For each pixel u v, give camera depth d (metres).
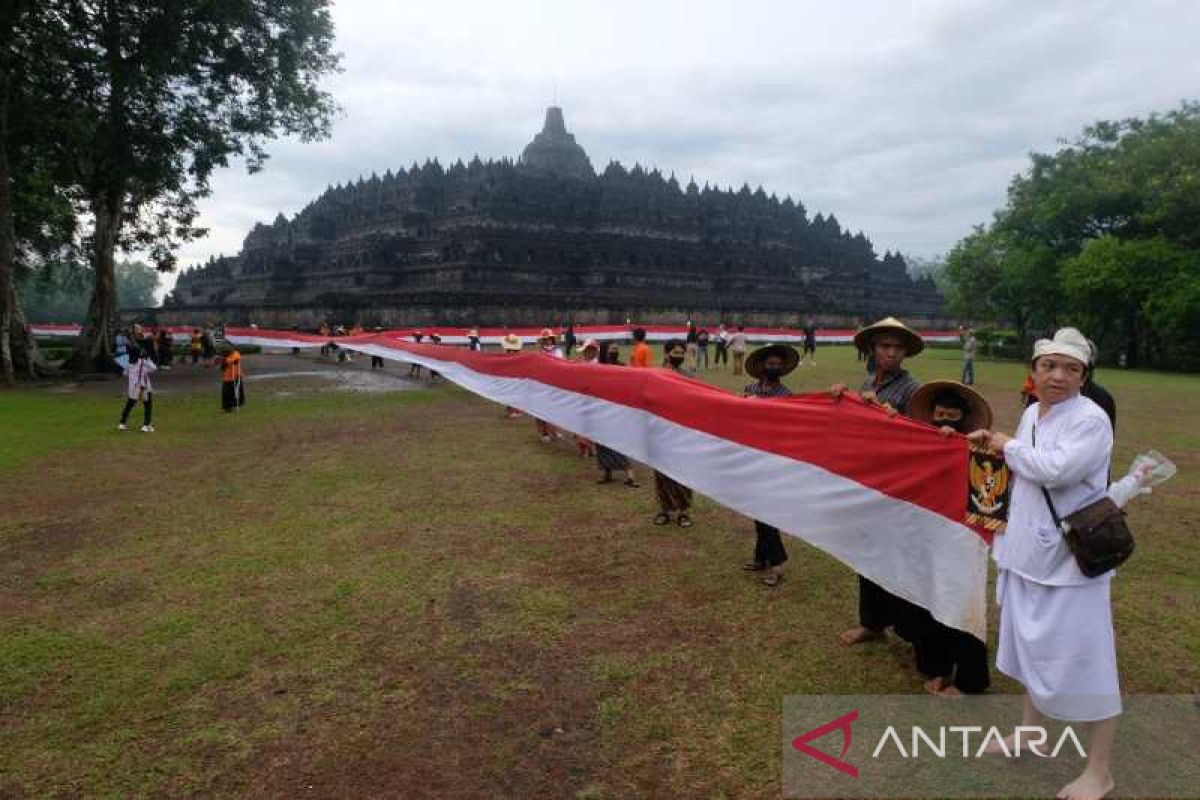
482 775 3.85
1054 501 3.60
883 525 5.01
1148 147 39.28
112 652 5.20
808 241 80.00
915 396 5.07
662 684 4.77
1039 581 3.62
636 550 7.39
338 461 11.61
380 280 56.81
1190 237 37.47
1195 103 41.12
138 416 16.42
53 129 24.56
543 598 6.15
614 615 5.84
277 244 75.25
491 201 58.38
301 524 8.23
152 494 9.56
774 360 6.83
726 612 5.89
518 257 54.22
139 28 23.19
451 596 6.20
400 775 3.85
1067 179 42.25
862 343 5.67
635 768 3.91
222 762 3.96
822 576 6.70
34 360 25.61
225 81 26.56
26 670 4.94
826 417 5.57
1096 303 39.53
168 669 4.96
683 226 68.94
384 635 5.47
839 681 4.81
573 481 10.31
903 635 4.91
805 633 5.52
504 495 9.54
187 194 31.97
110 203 28.53
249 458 11.87
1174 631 5.53
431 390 21.95
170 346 31.25
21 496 9.45
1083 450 3.43
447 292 47.41
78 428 14.73
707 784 3.77
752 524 8.31
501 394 14.23
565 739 4.17
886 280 79.19
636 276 58.91
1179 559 7.20
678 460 7.27
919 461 4.83
